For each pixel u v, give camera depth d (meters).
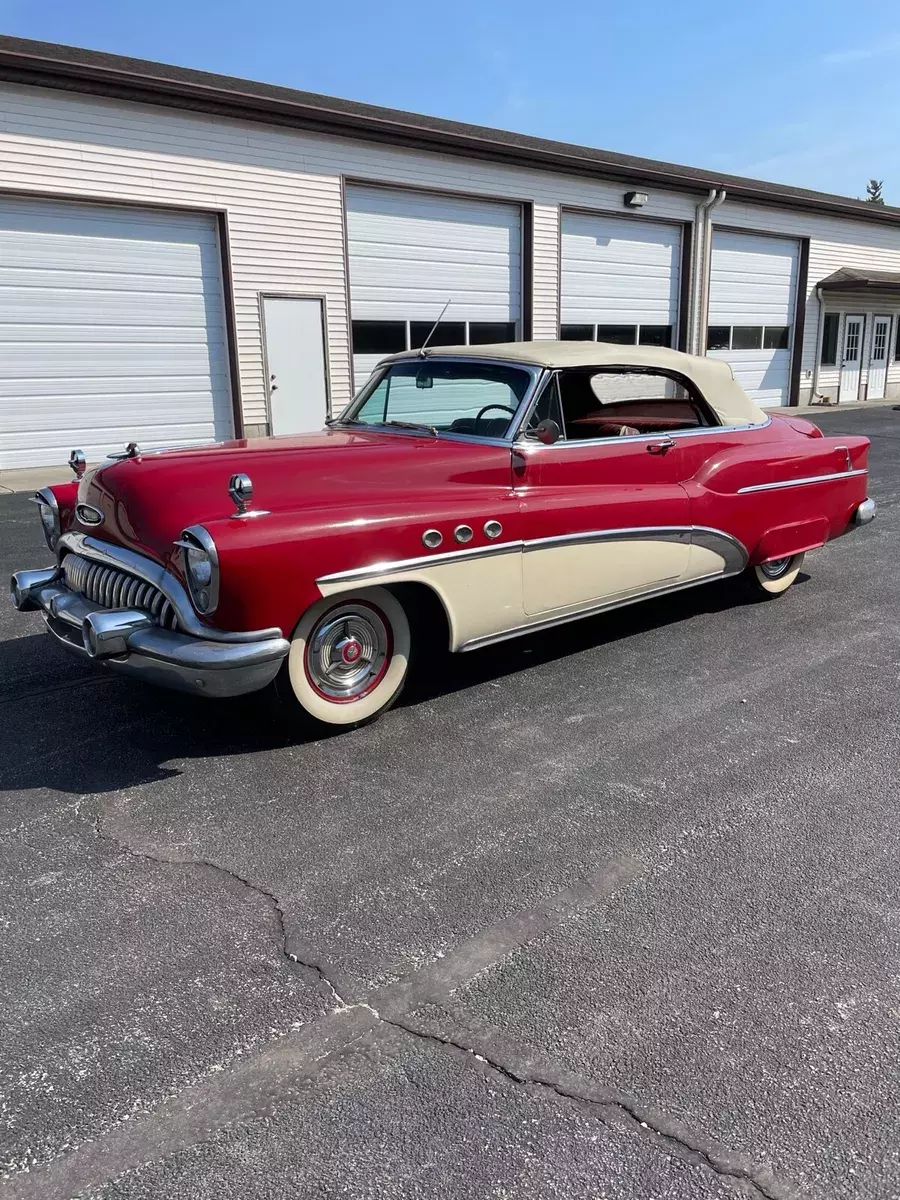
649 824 3.01
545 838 2.93
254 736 3.71
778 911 2.54
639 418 5.06
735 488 4.95
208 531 3.09
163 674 3.22
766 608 5.60
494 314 15.38
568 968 2.31
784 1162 1.73
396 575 3.53
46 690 4.20
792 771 3.39
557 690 4.23
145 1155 1.76
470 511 3.77
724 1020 2.12
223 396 12.76
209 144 11.81
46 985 2.24
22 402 11.34
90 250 11.39
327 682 3.62
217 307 12.45
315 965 2.32
